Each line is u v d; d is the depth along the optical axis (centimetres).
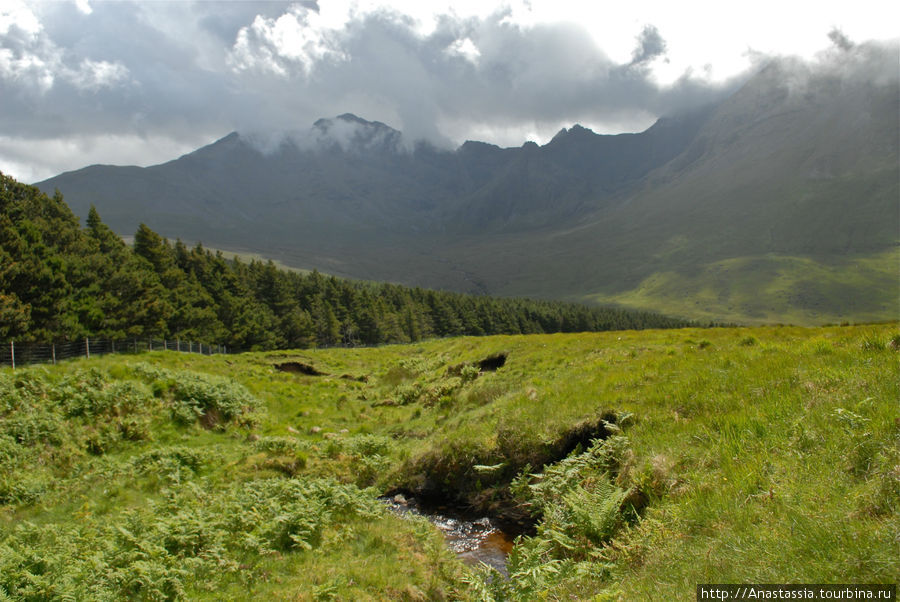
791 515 593
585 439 1289
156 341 5750
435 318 13950
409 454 1736
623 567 690
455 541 1202
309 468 1712
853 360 1077
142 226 7244
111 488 1466
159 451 1744
